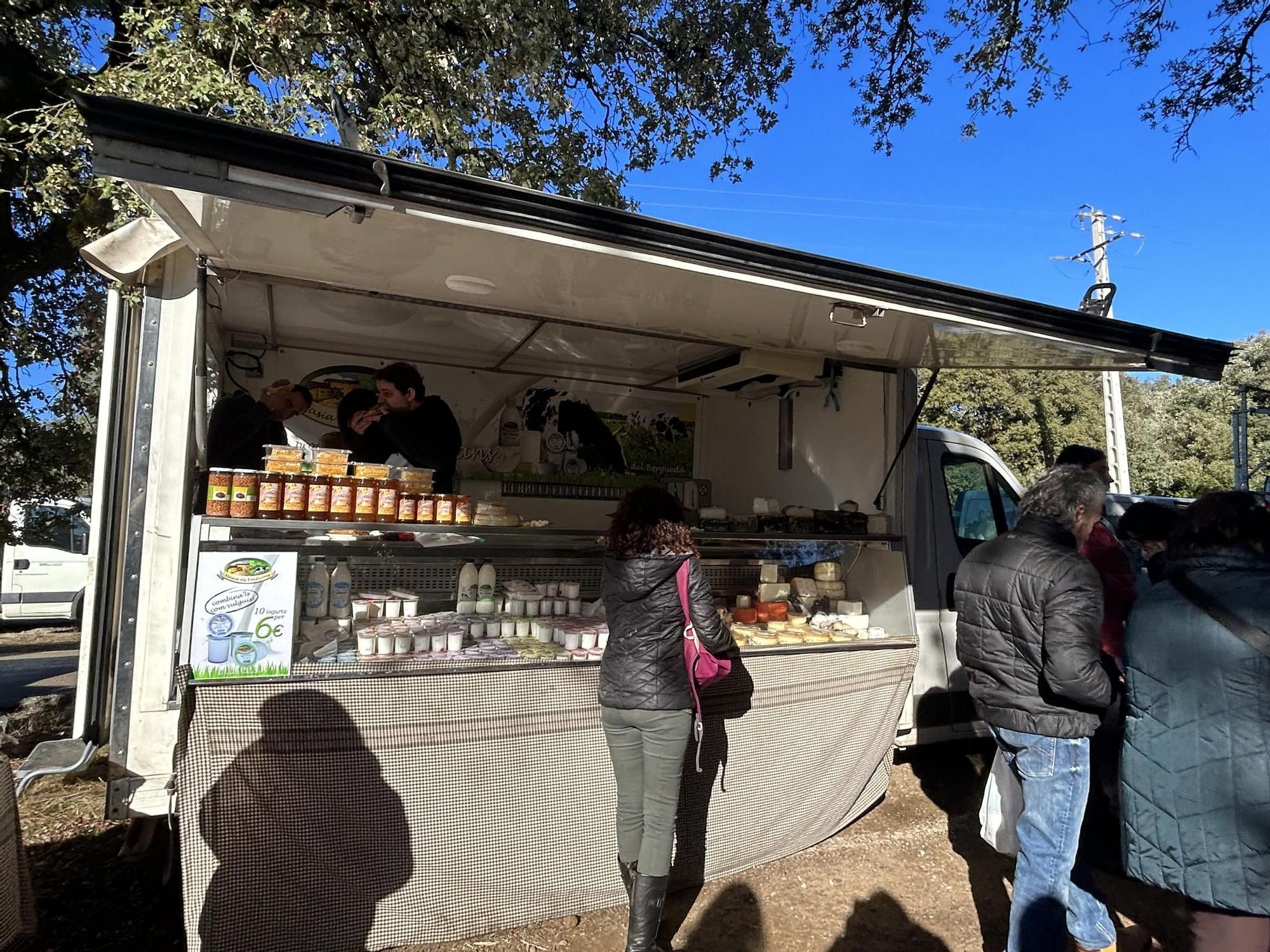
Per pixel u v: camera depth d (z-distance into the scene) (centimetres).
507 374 496
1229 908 168
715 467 546
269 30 466
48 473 677
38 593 1073
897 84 746
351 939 229
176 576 238
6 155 450
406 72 559
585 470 519
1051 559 210
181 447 241
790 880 298
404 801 236
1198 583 183
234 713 215
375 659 246
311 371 438
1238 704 170
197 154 157
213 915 212
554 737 261
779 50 745
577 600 338
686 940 257
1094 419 1873
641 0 693
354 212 179
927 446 432
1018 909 212
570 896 264
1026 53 666
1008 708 217
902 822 356
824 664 323
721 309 296
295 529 243
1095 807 245
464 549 335
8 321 625
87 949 244
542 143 661
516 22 583
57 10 525
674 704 240
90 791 386
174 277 244
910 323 284
